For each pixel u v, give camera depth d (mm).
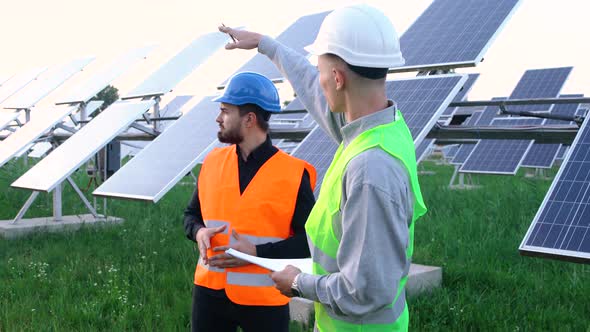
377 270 1915
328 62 2152
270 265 2498
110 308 5578
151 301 5676
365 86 2127
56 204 9586
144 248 7707
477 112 16562
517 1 6758
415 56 7062
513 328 4965
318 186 5051
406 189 2012
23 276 6688
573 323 5125
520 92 16312
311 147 5875
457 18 7336
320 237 2219
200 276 3445
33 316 5293
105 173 10359
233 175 3416
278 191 3334
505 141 14055
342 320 2180
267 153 3406
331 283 2053
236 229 3332
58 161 8609
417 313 5316
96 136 8578
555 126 5609
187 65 9484
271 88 3424
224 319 3453
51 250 7781
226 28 3420
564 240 3473
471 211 9641
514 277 6340
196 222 3627
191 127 7352
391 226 1925
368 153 1992
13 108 15672
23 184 8539
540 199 10562
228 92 3357
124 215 10656
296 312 5371
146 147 7484
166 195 13148
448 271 6535
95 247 7992
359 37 2094
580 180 3859
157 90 9289
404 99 6020
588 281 6121
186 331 4977
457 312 5273
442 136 6238
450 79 5793
